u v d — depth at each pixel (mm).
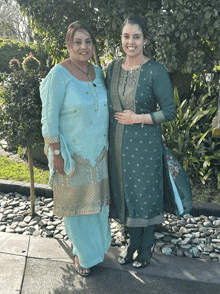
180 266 2439
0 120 2969
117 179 2217
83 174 2109
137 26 1975
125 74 2078
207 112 4215
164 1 2848
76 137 2059
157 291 2172
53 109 1986
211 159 4195
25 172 4336
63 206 2184
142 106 2072
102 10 3041
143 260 2398
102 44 3637
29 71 2943
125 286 2217
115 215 2357
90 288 2193
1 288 2164
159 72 2018
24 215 3287
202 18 2844
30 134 2914
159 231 2971
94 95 2070
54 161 2062
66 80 2008
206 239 2836
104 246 2436
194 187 3885
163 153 2234
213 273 2363
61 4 3199
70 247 2662
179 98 4516
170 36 3084
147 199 2178
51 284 2227
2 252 2555
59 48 3699
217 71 3990
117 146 2139
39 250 2602
